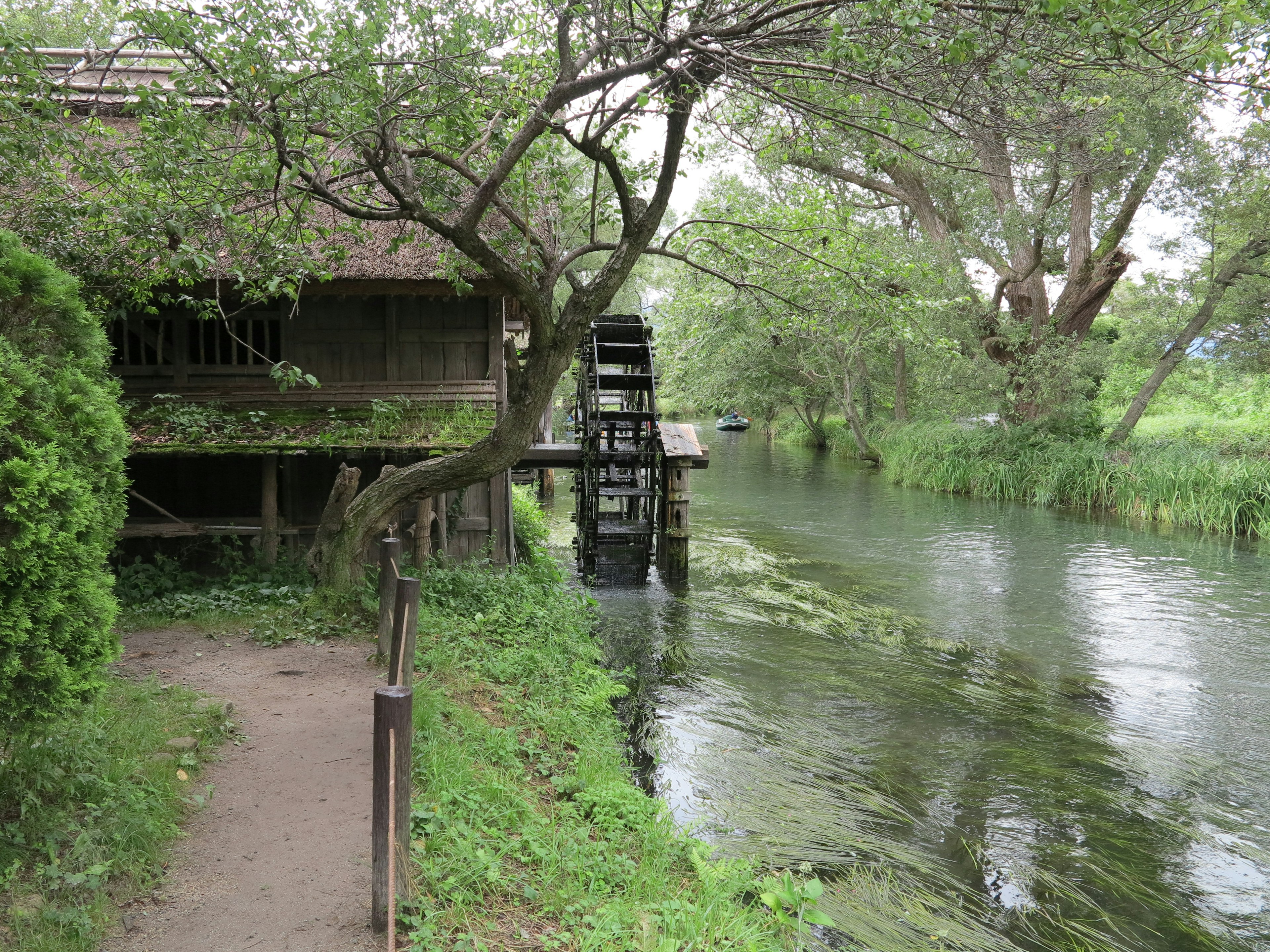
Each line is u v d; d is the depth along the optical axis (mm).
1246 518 18453
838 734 7758
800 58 6516
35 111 6551
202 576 10133
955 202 23672
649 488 14141
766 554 15992
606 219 9359
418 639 7703
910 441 28969
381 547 7367
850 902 4941
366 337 10945
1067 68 5625
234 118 6586
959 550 16609
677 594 13180
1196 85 5102
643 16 6480
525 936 3832
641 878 4559
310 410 10219
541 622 9172
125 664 7070
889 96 6391
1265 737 7836
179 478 10805
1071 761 7250
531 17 7410
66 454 3838
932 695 8797
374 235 9734
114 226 7543
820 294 9469
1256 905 5234
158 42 6523
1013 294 25109
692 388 31484
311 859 4188
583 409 15250
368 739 5684
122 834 3996
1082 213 23797
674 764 6906
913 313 9359
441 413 10211
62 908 3512
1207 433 24531
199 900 3805
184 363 10586
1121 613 12086
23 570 3553
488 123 8203
